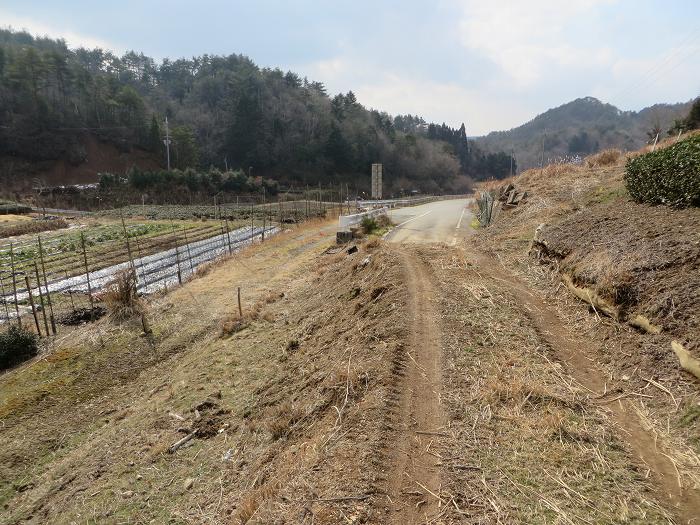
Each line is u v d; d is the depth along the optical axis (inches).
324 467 173.5
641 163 359.6
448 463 165.9
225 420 296.5
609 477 154.5
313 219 1171.9
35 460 319.9
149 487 246.7
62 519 242.4
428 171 3560.5
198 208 1770.4
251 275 665.0
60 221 1398.9
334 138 3208.7
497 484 154.3
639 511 139.6
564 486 151.6
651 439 171.8
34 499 273.3
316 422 222.4
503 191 720.3
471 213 1010.1
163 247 983.0
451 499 149.2
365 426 190.9
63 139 2709.2
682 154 305.6
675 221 281.0
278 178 3097.9
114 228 1295.5
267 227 1152.2
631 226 303.9
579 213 408.2
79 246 998.4
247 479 215.3
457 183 3705.7
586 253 303.7
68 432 350.0
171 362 439.8
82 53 4680.1
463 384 214.4
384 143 3457.2
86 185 2401.6
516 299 307.6
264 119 3388.3
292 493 164.9
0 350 451.8
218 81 4106.8
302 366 314.0
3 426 357.1
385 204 1230.9
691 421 172.7
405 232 707.4
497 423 185.8
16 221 1467.8
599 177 568.1
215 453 259.3
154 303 585.0
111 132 2945.4
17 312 518.3
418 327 270.7
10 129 2544.3
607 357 228.2
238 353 403.5
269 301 530.0
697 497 144.1
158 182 2158.0
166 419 317.7
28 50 2800.2
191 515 207.3
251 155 3154.5
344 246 688.4
